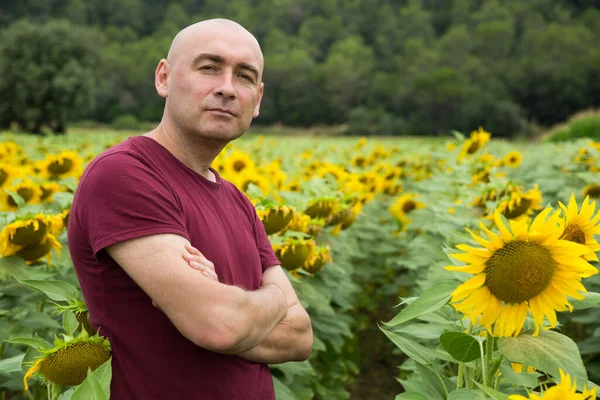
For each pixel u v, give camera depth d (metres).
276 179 5.62
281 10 137.38
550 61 92.69
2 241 2.71
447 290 1.74
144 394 1.89
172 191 1.98
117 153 1.95
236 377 2.04
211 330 1.77
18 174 4.91
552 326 1.73
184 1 141.75
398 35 129.88
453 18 136.25
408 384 2.04
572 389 1.29
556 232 1.65
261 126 107.06
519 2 132.25
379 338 6.25
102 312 1.92
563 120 89.31
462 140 6.77
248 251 2.20
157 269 1.79
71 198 3.40
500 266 1.65
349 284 4.51
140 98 100.81
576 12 137.50
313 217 3.72
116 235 1.81
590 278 3.64
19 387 2.83
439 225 3.62
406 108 97.50
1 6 118.81
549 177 6.55
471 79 97.75
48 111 53.94
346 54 118.50
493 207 3.58
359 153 9.67
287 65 106.06
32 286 2.00
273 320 1.94
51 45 56.06
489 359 1.80
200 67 2.09
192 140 2.12
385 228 6.48
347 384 5.39
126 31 126.75
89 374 1.48
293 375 3.54
